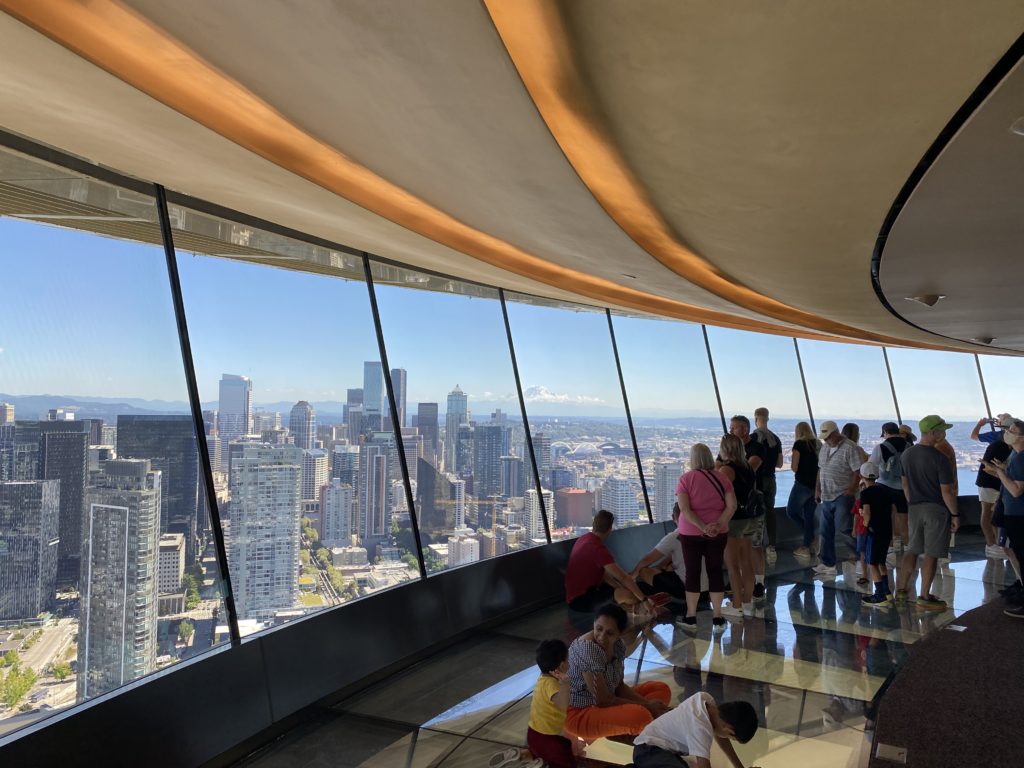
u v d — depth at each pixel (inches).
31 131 123.7
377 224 182.7
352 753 161.5
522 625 265.7
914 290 254.8
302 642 186.5
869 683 195.3
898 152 115.5
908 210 150.3
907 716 172.7
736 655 219.9
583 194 140.0
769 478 324.2
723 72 90.1
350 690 196.7
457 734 170.7
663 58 88.2
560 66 97.5
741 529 271.3
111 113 108.4
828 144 113.0
